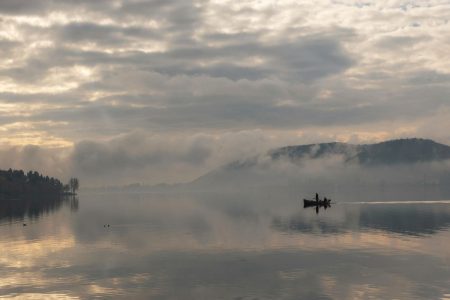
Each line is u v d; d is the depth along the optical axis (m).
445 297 45.50
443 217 127.25
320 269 58.38
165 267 61.34
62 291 50.03
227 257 67.81
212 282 52.88
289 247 76.00
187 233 97.88
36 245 83.69
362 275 54.88
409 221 116.94
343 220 123.06
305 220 125.62
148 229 108.19
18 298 47.72
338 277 54.09
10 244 85.88
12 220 149.50
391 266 59.69
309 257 66.69
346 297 46.00
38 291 50.16
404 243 78.62
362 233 92.94
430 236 87.12
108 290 50.19
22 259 68.94
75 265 63.53
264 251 72.44
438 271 56.53
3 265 64.19
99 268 61.28
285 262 63.22
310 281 52.53
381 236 87.94
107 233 100.88
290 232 96.44
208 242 83.19
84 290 50.31
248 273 56.97
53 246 81.88
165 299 46.62
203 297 47.06
